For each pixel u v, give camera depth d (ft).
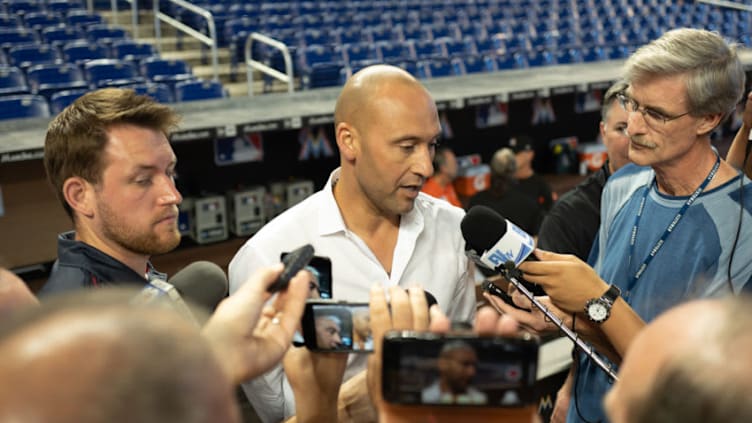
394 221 5.91
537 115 26.63
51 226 17.29
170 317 1.73
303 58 29.32
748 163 5.98
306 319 3.58
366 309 3.54
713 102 4.87
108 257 4.74
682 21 45.37
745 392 1.51
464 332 2.61
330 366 3.74
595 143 28.02
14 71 22.03
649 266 5.45
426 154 5.27
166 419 1.52
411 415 2.55
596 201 7.61
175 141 16.96
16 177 16.61
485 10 42.27
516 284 4.78
